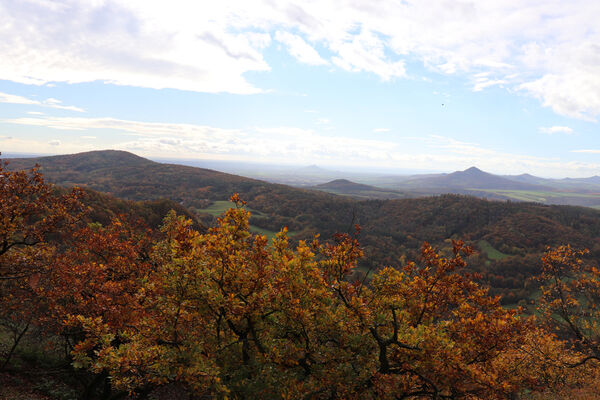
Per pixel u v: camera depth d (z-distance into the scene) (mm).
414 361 10125
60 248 15312
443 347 9781
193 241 10172
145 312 11078
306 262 10336
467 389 10211
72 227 13391
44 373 12922
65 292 11750
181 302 9078
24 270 11688
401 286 11680
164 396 13477
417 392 10625
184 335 9438
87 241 15125
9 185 11375
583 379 17312
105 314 11227
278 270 10344
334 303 12352
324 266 11852
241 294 9992
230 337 10359
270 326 10297
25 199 12117
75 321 8727
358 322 10242
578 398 15516
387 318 11188
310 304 10336
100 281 12297
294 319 9766
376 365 10602
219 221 10562
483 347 10484
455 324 11148
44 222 12352
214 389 8992
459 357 9414
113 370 7938
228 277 9891
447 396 9906
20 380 11945
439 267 11141
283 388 8836
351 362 10383
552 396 15703
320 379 9734
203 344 9750
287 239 11273
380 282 11914
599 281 15570
